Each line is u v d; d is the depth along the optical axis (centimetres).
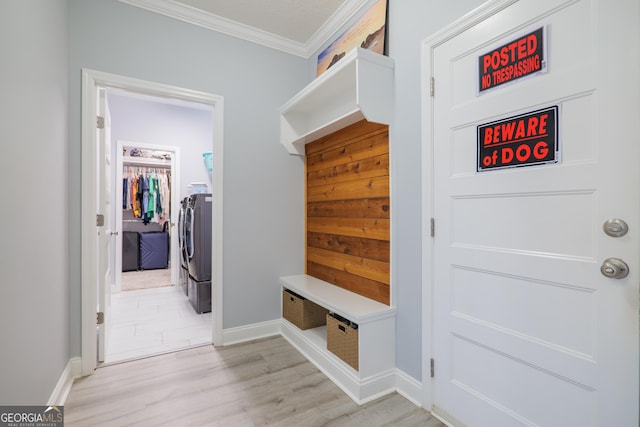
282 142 279
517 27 131
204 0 229
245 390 189
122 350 242
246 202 265
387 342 188
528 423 129
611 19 105
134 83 221
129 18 221
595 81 109
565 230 117
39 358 145
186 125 484
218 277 251
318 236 275
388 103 190
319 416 165
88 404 174
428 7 170
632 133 101
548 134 121
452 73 158
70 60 201
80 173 204
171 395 183
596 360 110
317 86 225
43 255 151
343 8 235
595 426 110
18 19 124
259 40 270
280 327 279
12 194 118
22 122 127
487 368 144
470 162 150
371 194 213
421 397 174
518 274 132
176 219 468
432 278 169
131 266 546
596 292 110
